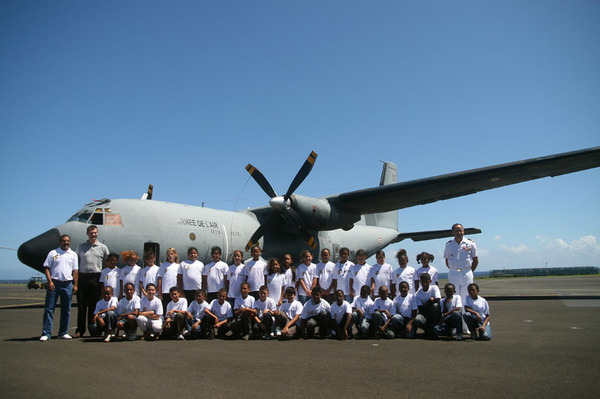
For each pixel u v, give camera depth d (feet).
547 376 14.28
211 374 15.05
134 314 23.44
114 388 13.15
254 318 24.43
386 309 24.58
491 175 42.37
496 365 16.08
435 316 24.16
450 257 26.94
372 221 66.54
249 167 45.80
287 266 29.04
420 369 15.65
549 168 40.86
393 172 72.95
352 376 14.66
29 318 35.40
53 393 12.59
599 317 31.94
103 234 37.06
